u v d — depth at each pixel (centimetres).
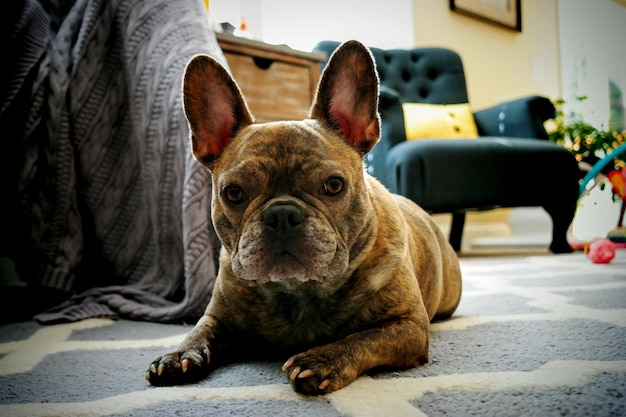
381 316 117
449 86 477
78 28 219
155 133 194
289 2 471
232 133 133
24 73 204
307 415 81
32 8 212
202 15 212
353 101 131
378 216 127
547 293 201
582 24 704
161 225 191
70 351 137
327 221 112
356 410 81
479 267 314
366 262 118
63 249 199
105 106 211
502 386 90
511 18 599
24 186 198
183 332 158
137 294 189
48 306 202
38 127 202
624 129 729
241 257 110
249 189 115
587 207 645
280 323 121
